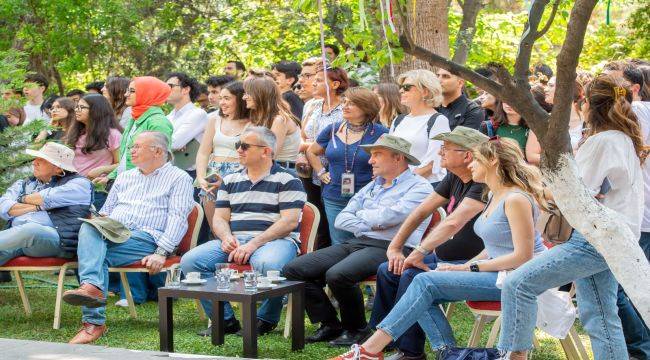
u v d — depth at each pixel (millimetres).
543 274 4922
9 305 8461
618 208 4961
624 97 5008
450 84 7953
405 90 7566
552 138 4227
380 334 5566
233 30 16078
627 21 16062
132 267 7387
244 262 6941
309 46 13062
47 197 7539
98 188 8664
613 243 4375
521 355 5012
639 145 5027
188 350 6594
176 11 17875
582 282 5133
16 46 17594
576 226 4438
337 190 7562
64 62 17234
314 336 6797
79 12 16938
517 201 5414
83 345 6367
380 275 6246
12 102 8602
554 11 4055
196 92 9734
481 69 8078
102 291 7016
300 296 6477
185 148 9172
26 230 7332
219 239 7324
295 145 8289
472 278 5516
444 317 5684
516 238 5422
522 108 4203
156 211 7637
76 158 9078
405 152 6723
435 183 7445
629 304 5871
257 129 7141
